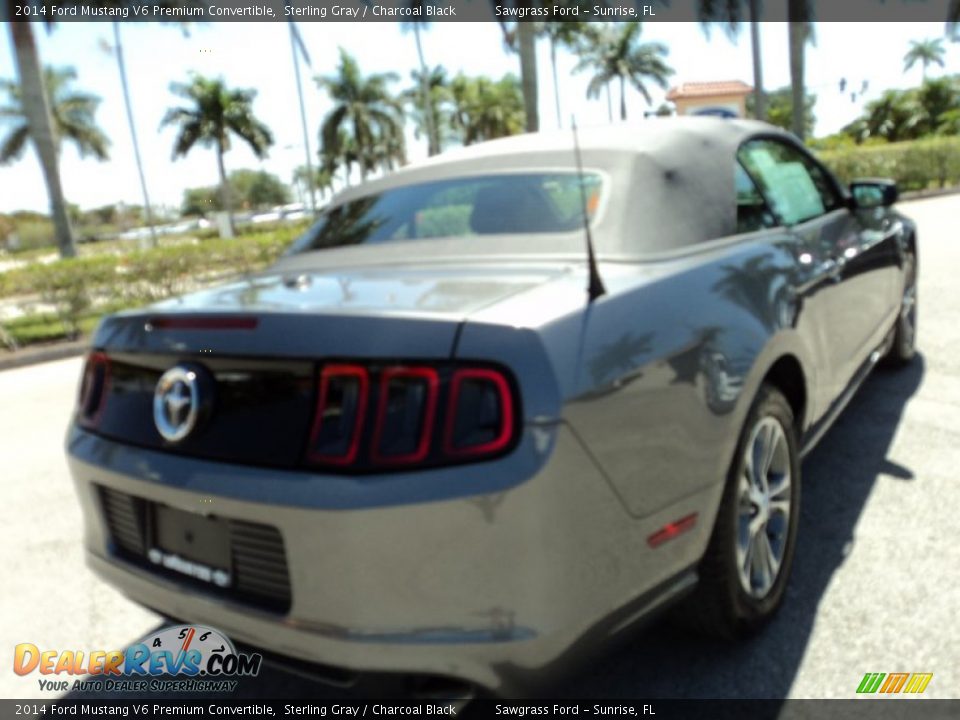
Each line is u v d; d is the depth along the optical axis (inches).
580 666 72.5
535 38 837.8
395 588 66.6
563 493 67.3
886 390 181.9
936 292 277.1
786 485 101.1
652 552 76.8
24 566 138.3
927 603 100.0
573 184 102.4
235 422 73.9
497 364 67.2
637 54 1888.5
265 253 560.7
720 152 112.7
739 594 90.4
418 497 65.2
